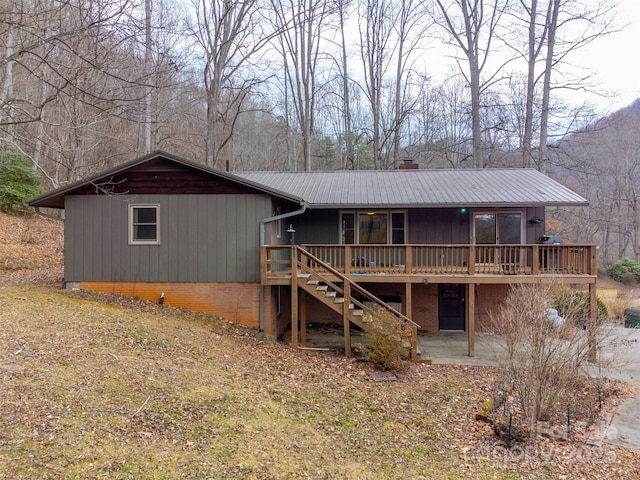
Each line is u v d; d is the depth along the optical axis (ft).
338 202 41.98
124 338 25.77
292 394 23.91
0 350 19.58
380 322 32.63
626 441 21.33
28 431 13.93
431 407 24.98
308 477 15.37
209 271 38.34
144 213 38.68
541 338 22.45
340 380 28.25
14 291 33.60
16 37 32.55
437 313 47.03
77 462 13.03
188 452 15.28
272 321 39.04
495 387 28.45
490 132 94.58
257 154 121.39
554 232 110.11
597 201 115.34
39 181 69.26
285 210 46.85
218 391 21.50
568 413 22.20
